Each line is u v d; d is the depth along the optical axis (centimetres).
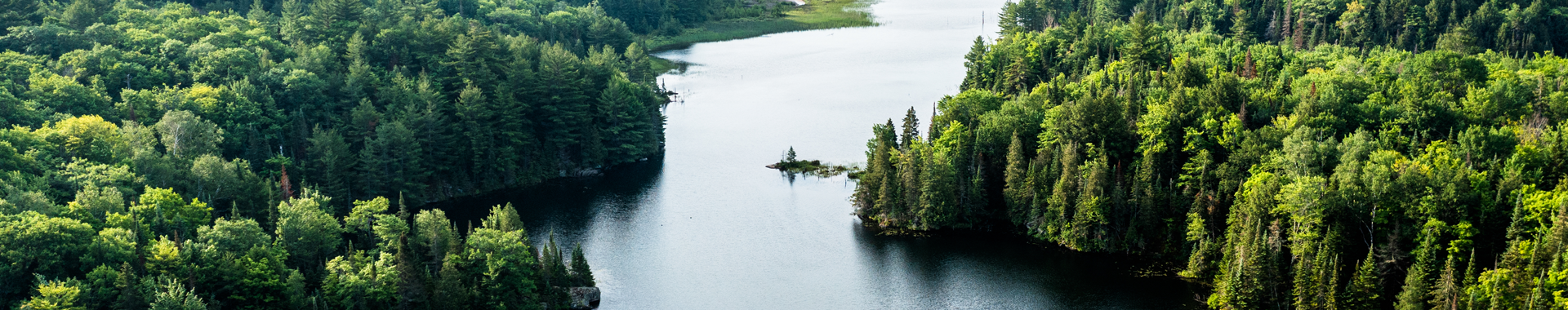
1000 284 17425
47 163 17975
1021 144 19362
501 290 15538
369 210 17125
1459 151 17025
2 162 17112
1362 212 15500
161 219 16175
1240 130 18250
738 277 18012
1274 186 16175
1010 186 19200
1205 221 17288
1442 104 18788
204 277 14550
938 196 19388
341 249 16962
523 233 16838
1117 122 19075
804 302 17075
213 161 18425
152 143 19225
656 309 16862
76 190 17250
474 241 15875
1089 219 18150
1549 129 17575
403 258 15125
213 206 18275
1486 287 13700
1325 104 18762
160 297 13500
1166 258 17888
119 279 13838
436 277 15825
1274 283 15238
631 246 19412
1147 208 17912
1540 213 14550
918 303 16888
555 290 16362
